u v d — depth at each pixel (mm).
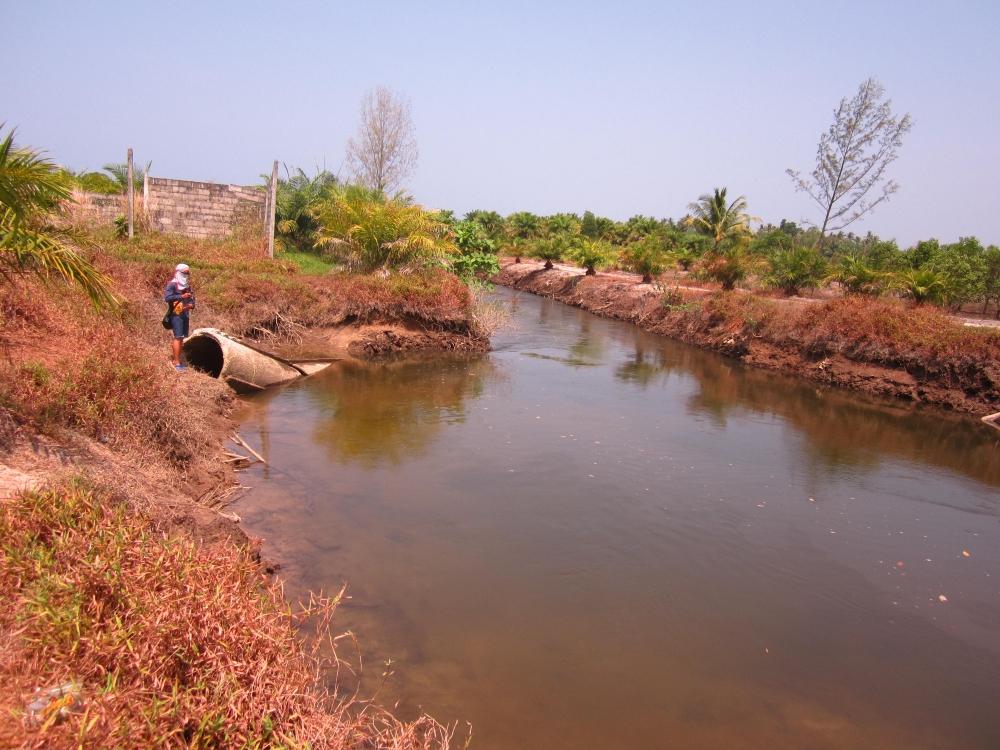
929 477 10742
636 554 7395
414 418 11773
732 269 28031
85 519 4371
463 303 19562
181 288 10703
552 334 23984
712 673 5480
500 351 19781
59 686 2961
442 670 5117
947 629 6457
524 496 8656
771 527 8383
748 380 17781
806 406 15148
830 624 6387
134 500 5453
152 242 18922
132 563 3977
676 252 41438
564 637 5758
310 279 18406
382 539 7117
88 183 25016
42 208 6070
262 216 23875
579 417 12742
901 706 5297
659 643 5824
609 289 32969
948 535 8562
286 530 7023
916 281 22016
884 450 12055
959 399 15406
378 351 17672
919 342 16453
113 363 7625
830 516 8875
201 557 4457
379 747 3924
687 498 9070
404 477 8922
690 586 6840
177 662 3482
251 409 11430
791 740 4781
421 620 5750
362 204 21125
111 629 3342
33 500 4359
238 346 12273
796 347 19359
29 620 3262
